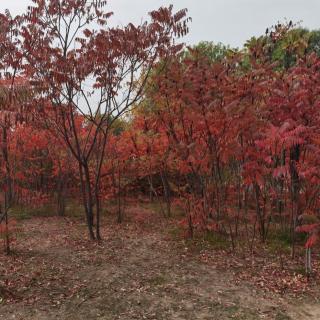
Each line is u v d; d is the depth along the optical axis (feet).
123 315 19.35
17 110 25.04
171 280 23.75
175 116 31.55
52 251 29.71
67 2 29.66
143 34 29.58
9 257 28.07
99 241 32.42
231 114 26.89
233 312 19.67
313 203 27.07
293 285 22.94
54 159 44.86
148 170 41.96
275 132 22.97
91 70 29.96
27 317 19.06
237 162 32.32
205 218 32.35
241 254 28.50
